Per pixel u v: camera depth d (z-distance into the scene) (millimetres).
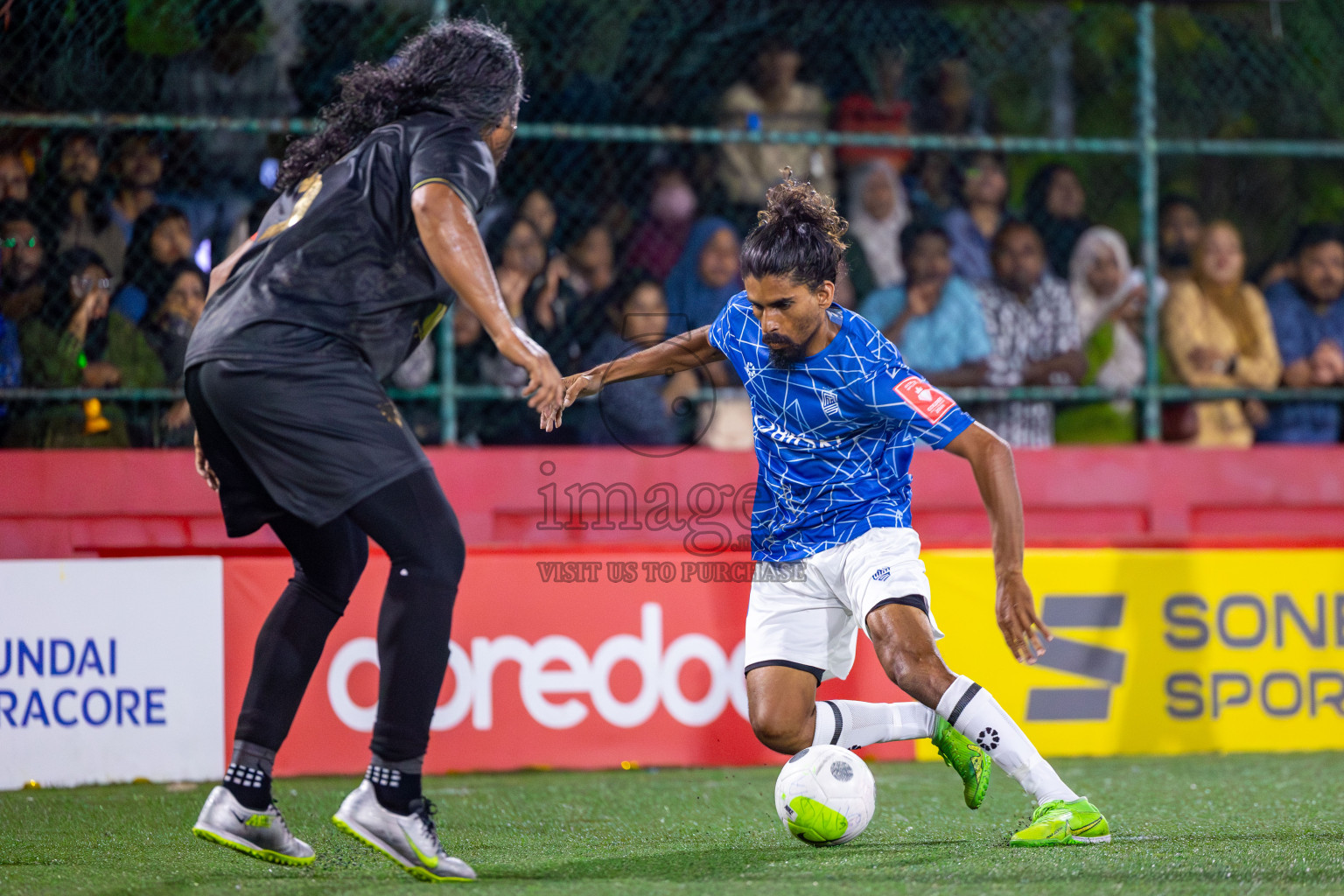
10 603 16859
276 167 21312
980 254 23703
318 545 10547
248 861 11336
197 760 17266
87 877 10633
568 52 23328
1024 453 22000
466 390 21016
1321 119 27828
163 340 20156
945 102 25844
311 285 9797
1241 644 19391
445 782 17000
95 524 19656
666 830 13258
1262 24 26047
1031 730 18781
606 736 18172
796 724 11953
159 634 17281
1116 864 10523
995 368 23016
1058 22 27031
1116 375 23844
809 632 12039
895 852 11438
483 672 17938
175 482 19875
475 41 10531
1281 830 12586
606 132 21141
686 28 24047
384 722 9797
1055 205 24172
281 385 9688
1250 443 24000
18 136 19547
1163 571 19281
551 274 21641
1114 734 18984
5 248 19500
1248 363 23984
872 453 11891
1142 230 23031
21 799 15773
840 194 24219
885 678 18281
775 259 11094
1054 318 23344
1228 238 24359
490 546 18406
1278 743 19406
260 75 21453
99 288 19891
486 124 10492
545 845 12242
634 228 22734
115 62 20375
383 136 10094
